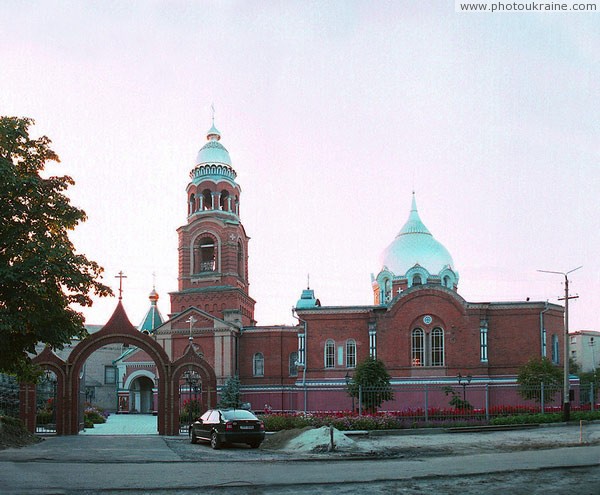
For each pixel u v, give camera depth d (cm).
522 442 3091
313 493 1614
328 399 6244
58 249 2717
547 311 6159
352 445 2859
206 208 7919
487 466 2102
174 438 3588
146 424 5425
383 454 2611
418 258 7344
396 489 1666
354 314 6394
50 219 2912
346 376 5753
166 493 1611
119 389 7756
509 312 6159
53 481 1764
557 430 3772
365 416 3897
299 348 6425
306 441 2892
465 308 6153
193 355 4028
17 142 2862
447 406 5962
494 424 3922
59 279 2789
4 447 2811
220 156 7900
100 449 2797
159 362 3988
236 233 7706
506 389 5966
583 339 10044
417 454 2631
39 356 3841
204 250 7862
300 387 6309
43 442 3203
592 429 3812
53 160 2981
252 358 7138
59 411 3822
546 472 1941
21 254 2686
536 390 4947
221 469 2073
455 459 2386
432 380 6059
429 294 6238
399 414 4219
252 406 6962
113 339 3956
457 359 6100
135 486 1698
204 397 4050
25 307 2745
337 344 6372
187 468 2092
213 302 7438
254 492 1627
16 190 2717
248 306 7875
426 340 6203
